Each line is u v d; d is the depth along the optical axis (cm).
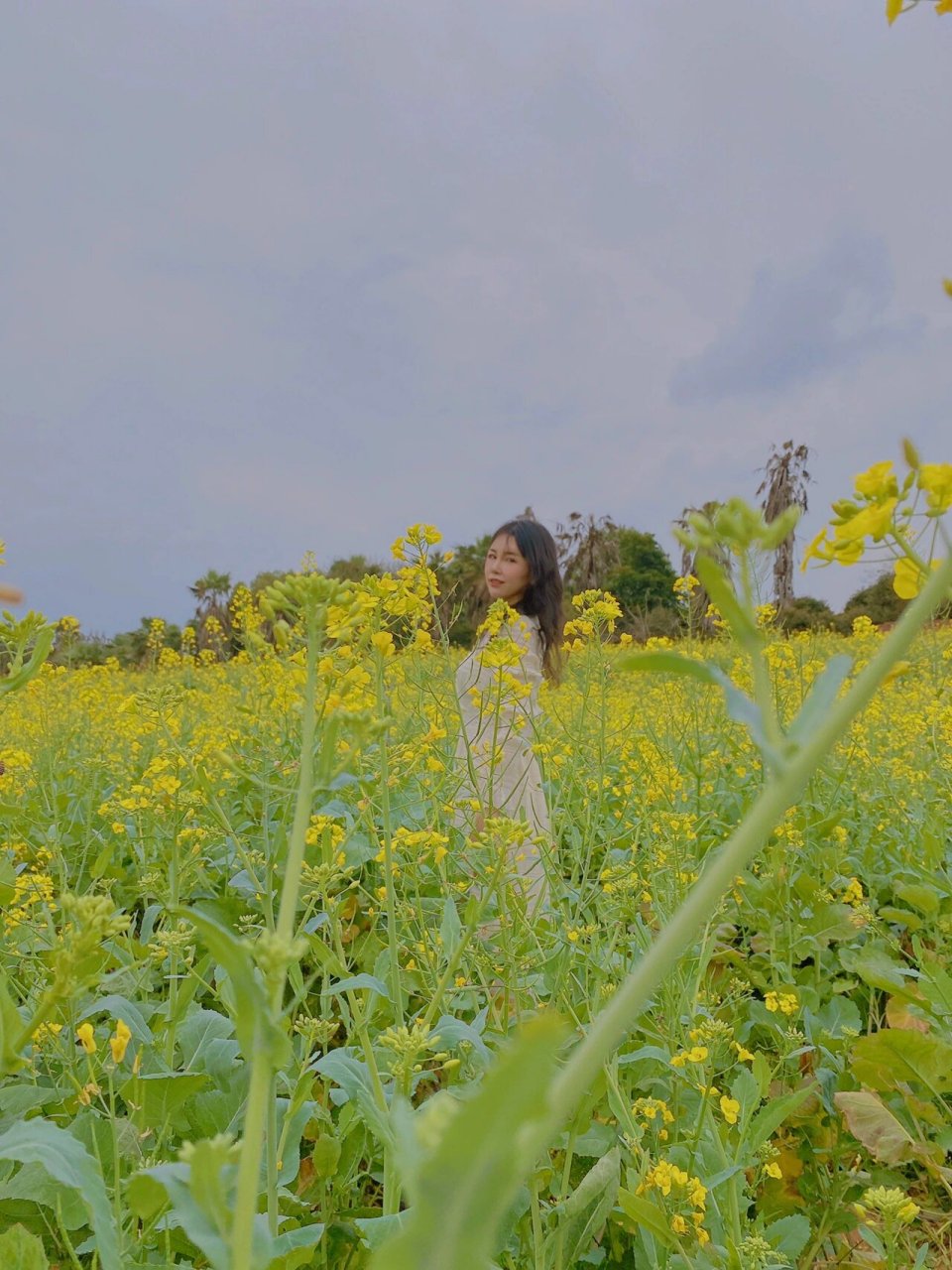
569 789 355
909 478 87
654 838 335
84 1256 189
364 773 268
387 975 237
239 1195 71
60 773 475
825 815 423
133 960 252
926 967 290
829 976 370
